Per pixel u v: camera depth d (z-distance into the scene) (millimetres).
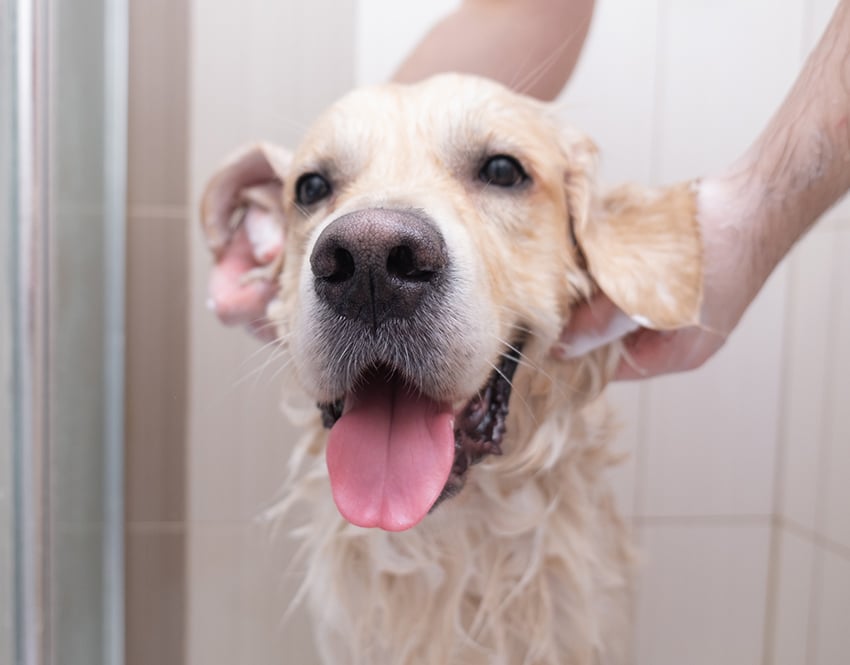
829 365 540
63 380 517
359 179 374
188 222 583
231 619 612
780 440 587
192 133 577
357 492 337
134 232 579
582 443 438
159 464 593
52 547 487
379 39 582
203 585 602
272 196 447
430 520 412
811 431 556
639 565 514
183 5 566
